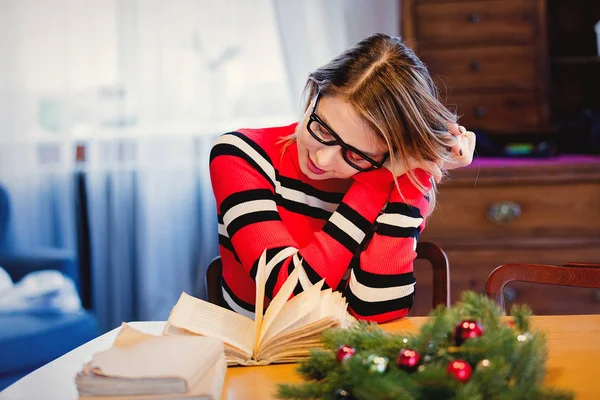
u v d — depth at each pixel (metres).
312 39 3.00
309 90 1.26
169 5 3.09
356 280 1.22
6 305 2.48
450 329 0.79
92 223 3.15
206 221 3.16
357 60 1.18
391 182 1.28
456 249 2.38
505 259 2.37
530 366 0.72
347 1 2.98
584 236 2.37
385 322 1.21
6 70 3.11
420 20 2.64
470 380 0.68
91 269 3.17
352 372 0.72
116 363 0.79
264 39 3.09
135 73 3.11
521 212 2.38
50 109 3.13
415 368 0.72
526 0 2.62
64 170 3.15
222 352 0.91
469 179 2.37
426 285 2.38
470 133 1.33
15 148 3.14
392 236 1.23
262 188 1.31
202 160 3.13
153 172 3.14
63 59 3.11
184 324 0.98
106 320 3.18
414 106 1.17
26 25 3.10
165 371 0.77
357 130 1.17
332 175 1.27
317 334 0.97
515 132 2.66
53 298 2.55
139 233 3.14
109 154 3.14
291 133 1.40
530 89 2.64
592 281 1.25
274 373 0.93
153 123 3.12
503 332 0.76
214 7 3.09
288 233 1.27
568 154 2.71
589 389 0.84
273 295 1.20
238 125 3.12
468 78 2.65
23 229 3.16
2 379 2.20
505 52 2.64
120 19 3.09
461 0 2.62
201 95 3.12
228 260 1.38
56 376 0.92
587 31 2.89
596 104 2.90
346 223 1.24
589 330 1.10
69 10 3.09
